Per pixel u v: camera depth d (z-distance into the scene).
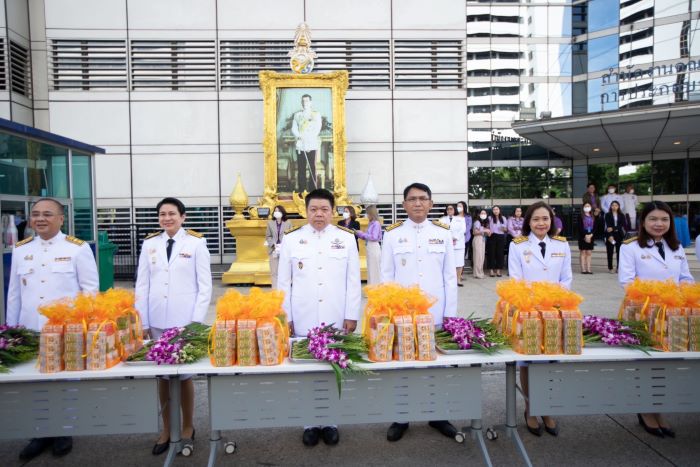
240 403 2.59
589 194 11.45
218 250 10.78
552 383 2.74
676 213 15.09
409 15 11.04
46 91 10.70
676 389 2.78
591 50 14.80
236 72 10.74
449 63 11.12
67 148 6.25
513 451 3.06
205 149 10.71
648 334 2.84
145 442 3.26
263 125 10.63
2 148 5.13
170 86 10.64
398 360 2.63
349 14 10.96
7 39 9.92
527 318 2.70
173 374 2.50
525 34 14.99
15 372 2.51
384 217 11.09
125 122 10.55
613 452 3.03
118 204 10.57
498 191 15.45
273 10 10.77
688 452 3.01
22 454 3.01
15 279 3.28
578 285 8.77
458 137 11.18
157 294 3.31
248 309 2.62
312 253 3.34
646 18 13.95
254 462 2.96
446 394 2.68
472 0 14.88
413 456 3.02
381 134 11.05
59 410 2.54
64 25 10.40
